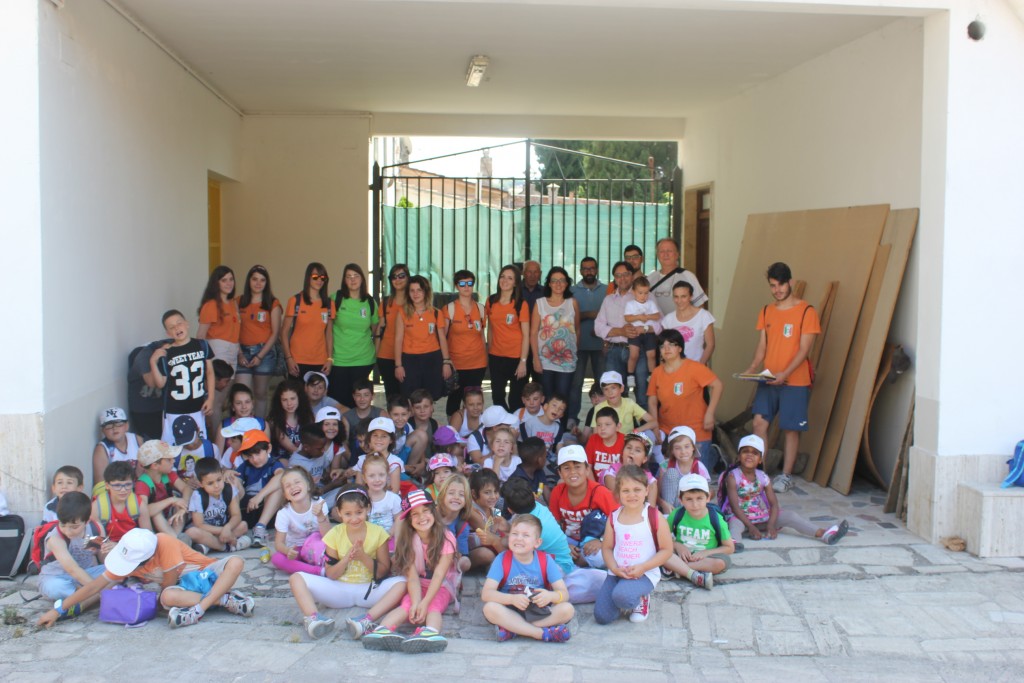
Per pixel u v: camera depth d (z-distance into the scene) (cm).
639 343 792
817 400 752
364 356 795
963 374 569
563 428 800
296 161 1160
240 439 617
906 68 688
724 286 1066
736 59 847
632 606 457
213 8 679
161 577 475
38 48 511
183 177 849
